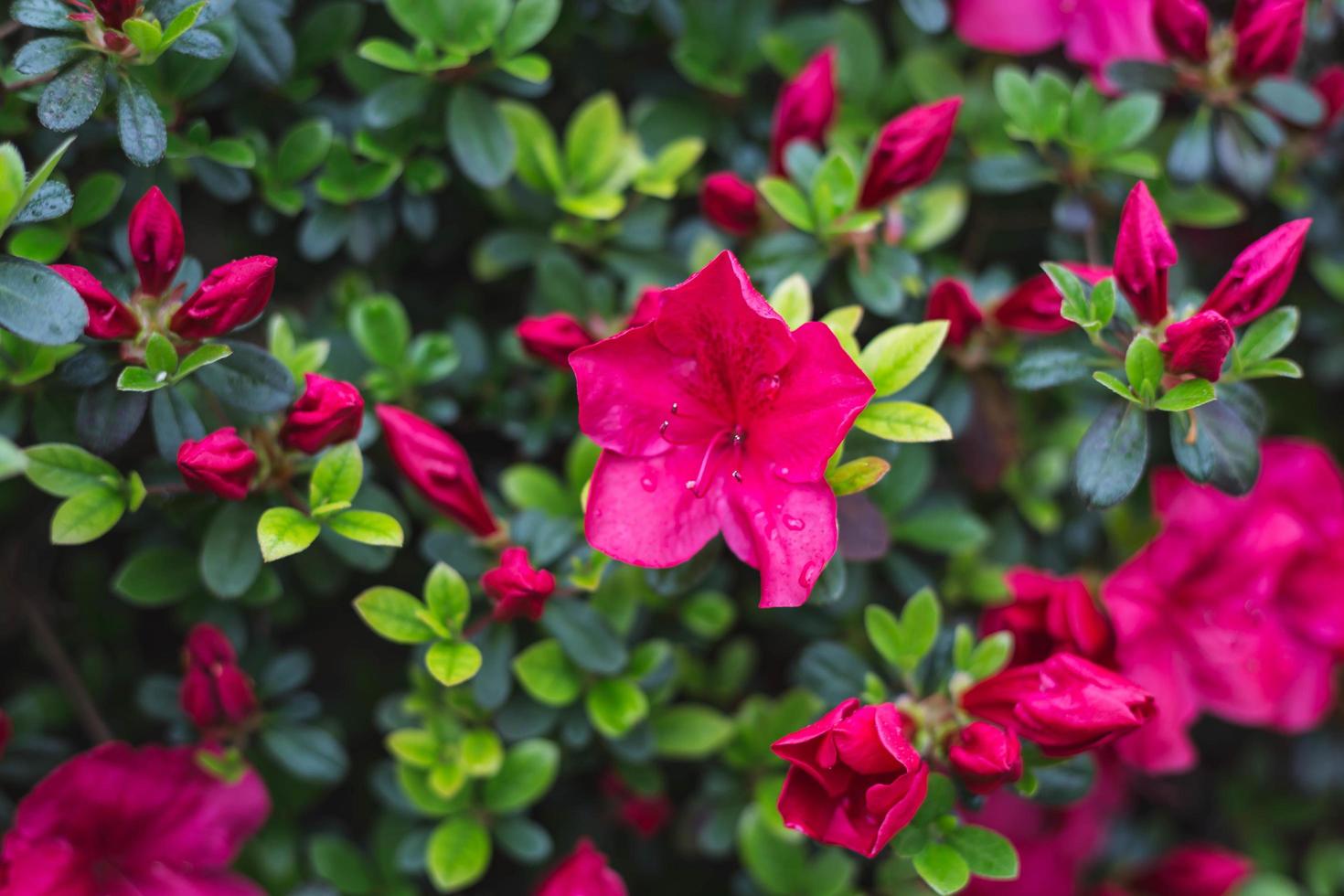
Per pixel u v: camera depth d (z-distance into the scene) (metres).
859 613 0.53
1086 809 0.54
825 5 0.56
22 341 0.48
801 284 0.48
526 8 0.50
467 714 0.50
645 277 0.53
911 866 0.52
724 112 0.55
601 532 0.46
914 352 0.47
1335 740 0.57
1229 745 0.58
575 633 0.49
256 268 0.45
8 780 0.50
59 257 0.49
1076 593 0.48
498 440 0.54
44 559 0.53
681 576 0.47
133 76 0.47
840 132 0.55
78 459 0.47
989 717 0.47
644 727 0.51
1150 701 0.45
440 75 0.51
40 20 0.46
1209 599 0.52
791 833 0.51
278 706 0.51
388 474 0.52
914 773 0.44
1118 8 0.53
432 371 0.52
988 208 0.55
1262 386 0.58
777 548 0.45
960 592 0.54
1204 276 0.56
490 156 0.51
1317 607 0.53
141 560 0.50
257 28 0.50
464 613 0.48
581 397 0.45
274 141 0.52
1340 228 0.55
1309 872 0.58
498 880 0.54
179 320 0.46
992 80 0.56
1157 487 0.52
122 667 0.53
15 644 0.53
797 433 0.45
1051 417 0.55
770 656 0.55
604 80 0.55
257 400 0.47
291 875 0.52
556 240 0.53
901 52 0.57
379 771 0.51
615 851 0.54
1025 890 0.54
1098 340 0.47
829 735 0.44
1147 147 0.54
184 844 0.49
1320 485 0.53
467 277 0.55
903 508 0.53
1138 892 0.56
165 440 0.47
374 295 0.53
